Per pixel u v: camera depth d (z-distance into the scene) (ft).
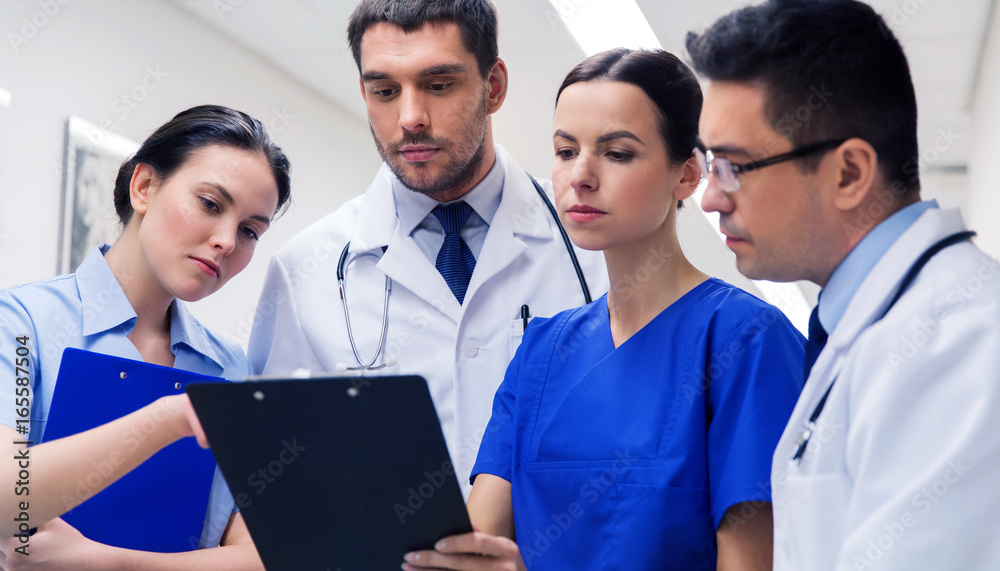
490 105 4.79
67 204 8.22
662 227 3.16
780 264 2.46
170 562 3.42
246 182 3.80
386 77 4.21
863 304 2.27
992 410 1.89
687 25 9.45
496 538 2.60
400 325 4.75
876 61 2.30
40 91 8.02
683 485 2.80
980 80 11.42
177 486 3.63
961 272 2.11
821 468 2.22
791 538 2.27
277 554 2.70
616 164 2.99
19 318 3.63
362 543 2.62
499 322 4.71
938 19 10.01
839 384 2.21
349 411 2.41
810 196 2.35
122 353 3.78
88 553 3.26
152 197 3.81
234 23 10.37
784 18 2.32
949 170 15.20
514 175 5.11
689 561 2.75
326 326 4.81
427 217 4.99
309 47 11.16
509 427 3.40
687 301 3.14
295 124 12.27
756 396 2.77
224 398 2.46
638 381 3.05
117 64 8.95
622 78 2.99
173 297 4.02
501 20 9.66
